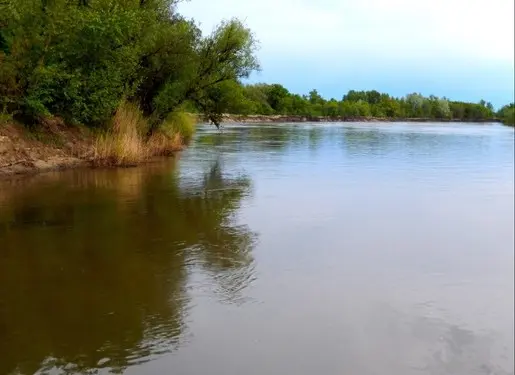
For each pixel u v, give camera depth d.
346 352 5.17
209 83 24.89
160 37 21.83
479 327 5.92
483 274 7.78
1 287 6.40
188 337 5.26
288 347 5.18
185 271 7.25
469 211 12.34
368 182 16.50
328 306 6.29
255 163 21.11
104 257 7.74
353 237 9.64
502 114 139.50
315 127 64.31
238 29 24.64
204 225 10.00
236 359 4.88
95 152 18.00
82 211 10.91
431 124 106.50
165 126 26.52
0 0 15.22
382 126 79.12
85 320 5.53
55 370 4.52
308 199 13.20
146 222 10.05
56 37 16.80
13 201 11.70
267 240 9.12
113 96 19.23
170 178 16.19
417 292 6.92
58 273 6.98
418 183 16.64
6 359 4.68
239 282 6.92
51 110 18.16
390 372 4.84
